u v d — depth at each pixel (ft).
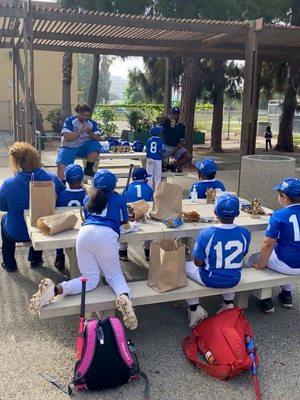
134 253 18.49
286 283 13.01
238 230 11.80
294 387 10.14
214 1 36.14
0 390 9.86
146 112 70.95
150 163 27.68
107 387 9.89
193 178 35.04
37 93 79.15
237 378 10.43
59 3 37.04
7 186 14.73
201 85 56.90
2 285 15.06
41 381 10.21
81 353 9.85
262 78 60.59
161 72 59.98
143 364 10.92
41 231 13.02
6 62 76.64
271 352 11.54
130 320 10.52
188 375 10.51
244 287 12.46
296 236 12.75
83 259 11.66
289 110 59.93
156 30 29.32
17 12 24.72
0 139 62.95
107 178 12.04
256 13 38.70
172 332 12.46
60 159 24.57
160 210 14.35
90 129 24.72
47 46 39.19
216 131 58.59
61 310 10.87
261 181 25.55
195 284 12.25
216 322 11.26
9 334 12.10
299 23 44.62
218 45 37.01
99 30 31.99
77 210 15.15
